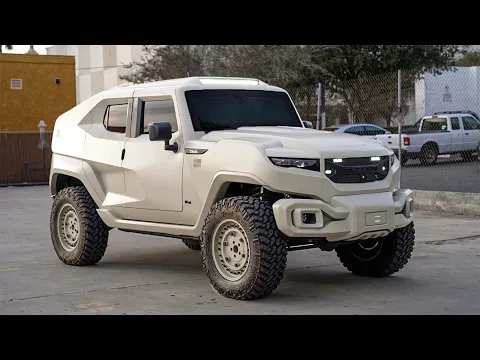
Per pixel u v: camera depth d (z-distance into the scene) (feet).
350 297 22.58
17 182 84.48
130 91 27.20
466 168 77.20
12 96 90.48
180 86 25.45
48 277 26.32
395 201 23.44
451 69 99.66
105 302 22.07
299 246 23.54
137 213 26.48
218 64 112.37
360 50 111.14
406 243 24.80
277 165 21.62
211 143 23.49
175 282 25.16
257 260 21.26
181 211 24.70
